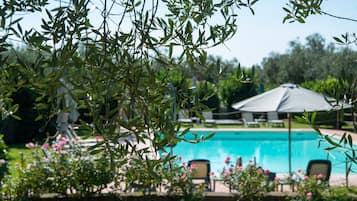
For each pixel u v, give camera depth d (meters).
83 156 6.32
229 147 20.36
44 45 1.52
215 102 24.30
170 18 1.90
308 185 6.25
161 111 1.57
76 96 1.46
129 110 1.48
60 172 6.23
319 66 31.81
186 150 19.58
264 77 38.12
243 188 6.43
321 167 9.43
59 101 1.57
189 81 1.80
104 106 1.46
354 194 6.11
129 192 6.38
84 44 1.53
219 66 1.84
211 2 1.86
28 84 1.50
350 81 1.55
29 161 6.59
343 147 1.66
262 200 6.44
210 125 22.39
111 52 1.53
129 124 1.47
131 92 1.50
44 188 6.24
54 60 1.42
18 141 16.92
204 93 1.82
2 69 1.50
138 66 1.53
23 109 16.39
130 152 1.56
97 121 1.44
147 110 1.52
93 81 1.45
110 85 1.46
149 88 1.58
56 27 1.51
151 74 1.53
